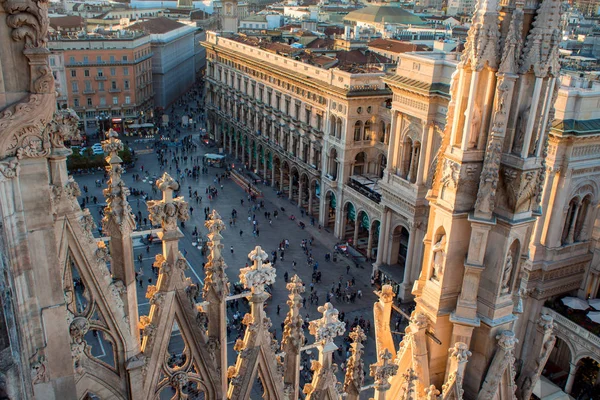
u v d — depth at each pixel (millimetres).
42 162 8461
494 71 12648
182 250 75188
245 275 12148
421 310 14508
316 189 93625
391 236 71438
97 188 92375
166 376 11477
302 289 13578
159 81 159000
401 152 68062
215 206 94000
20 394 7719
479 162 13273
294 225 89688
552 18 12016
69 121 9031
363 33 136250
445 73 61688
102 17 195500
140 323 11438
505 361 13742
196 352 11773
